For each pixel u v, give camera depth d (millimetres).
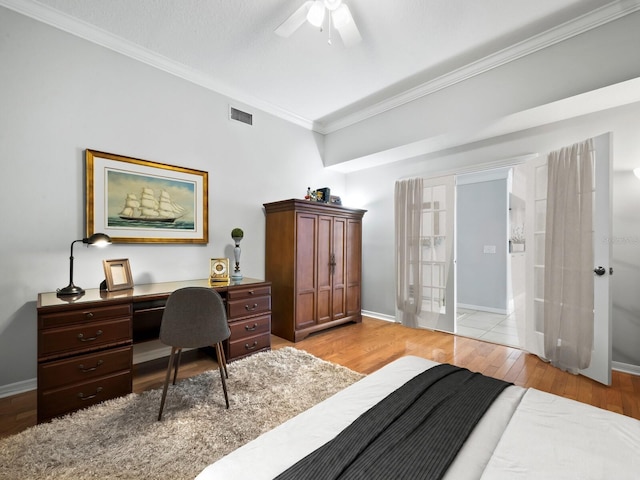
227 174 3320
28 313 2172
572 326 2496
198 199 3053
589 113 2693
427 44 2584
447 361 2777
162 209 2801
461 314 4848
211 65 2914
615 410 1949
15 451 1468
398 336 3535
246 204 3498
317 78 3137
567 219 2557
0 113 2064
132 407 1865
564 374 2504
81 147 2383
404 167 4129
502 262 4934
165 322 1864
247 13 2248
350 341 3338
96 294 2137
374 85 3268
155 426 1680
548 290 2693
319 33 2467
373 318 4426
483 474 712
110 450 1484
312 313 3521
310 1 2051
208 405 1902
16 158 2121
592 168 2422
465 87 2979
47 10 2195
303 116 4055
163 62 2791
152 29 2422
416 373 1309
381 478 699
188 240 2971
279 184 3854
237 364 2545
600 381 2309
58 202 2283
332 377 2318
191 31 2445
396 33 2438
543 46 2488
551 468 727
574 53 2361
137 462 1408
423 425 911
